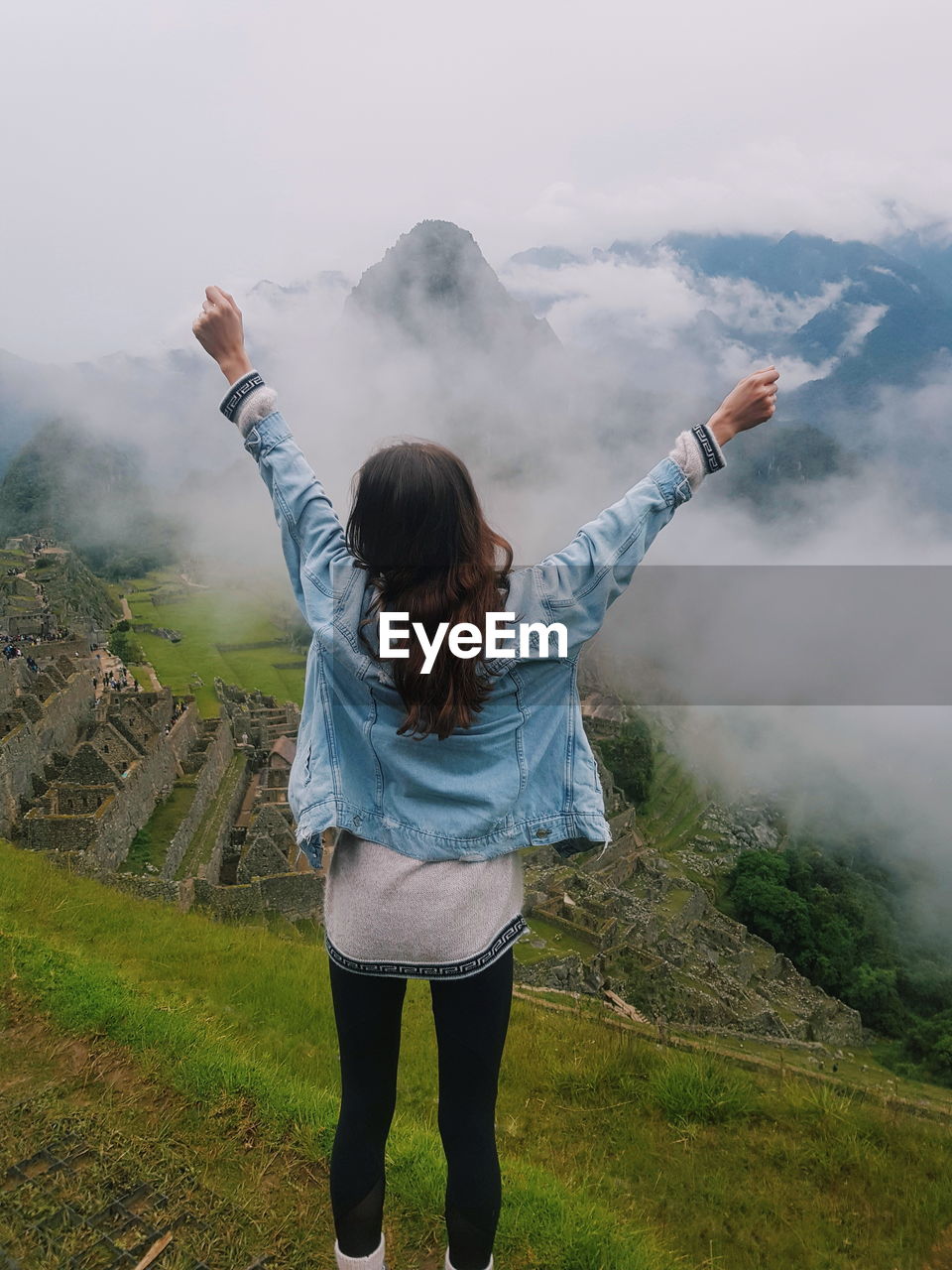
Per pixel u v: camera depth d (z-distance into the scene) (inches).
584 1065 292.8
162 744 1855.3
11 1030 212.8
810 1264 211.9
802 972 2908.5
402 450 100.5
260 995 361.4
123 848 1441.9
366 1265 113.7
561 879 1995.6
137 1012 217.2
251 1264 144.4
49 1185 157.5
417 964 101.8
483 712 101.2
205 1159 170.1
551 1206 174.2
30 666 2187.5
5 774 1358.3
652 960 1621.6
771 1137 258.8
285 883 1403.8
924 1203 231.3
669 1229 219.5
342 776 104.7
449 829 101.3
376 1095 114.2
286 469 118.5
